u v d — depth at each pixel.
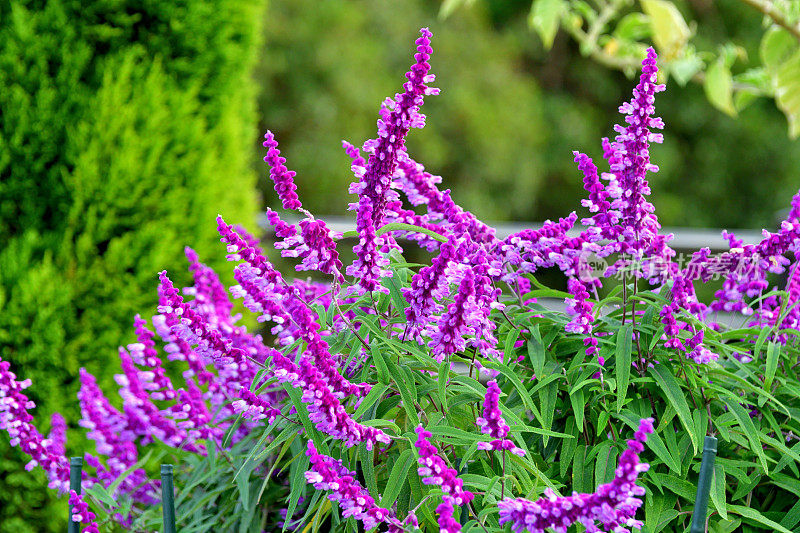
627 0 3.86
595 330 1.82
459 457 1.73
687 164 13.49
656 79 1.62
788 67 3.21
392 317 1.73
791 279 1.81
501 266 1.84
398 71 11.79
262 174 10.86
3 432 2.92
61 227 3.09
